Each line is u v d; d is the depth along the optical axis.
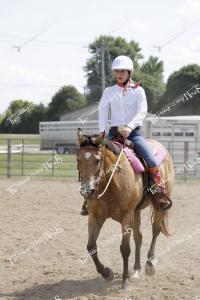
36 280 8.51
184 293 7.82
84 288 8.11
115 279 8.64
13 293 7.83
